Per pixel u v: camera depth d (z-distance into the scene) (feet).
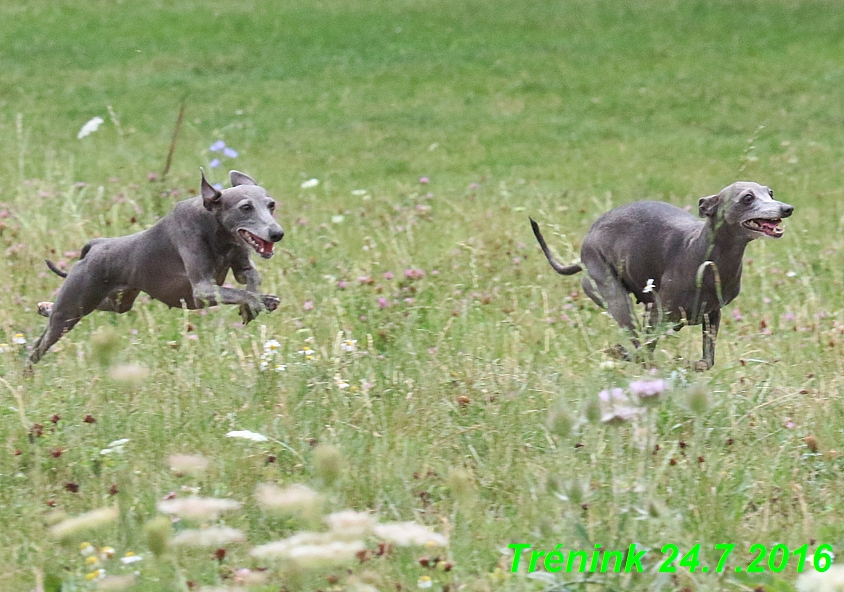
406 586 24.21
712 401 27.91
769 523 27.35
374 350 38.04
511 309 44.86
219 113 104.12
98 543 26.30
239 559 25.59
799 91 107.65
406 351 37.55
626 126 99.50
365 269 50.47
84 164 83.20
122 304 39.88
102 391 33.32
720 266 35.73
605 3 140.97
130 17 136.98
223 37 129.90
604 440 29.91
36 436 30.89
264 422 32.30
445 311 44.34
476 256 53.01
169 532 22.52
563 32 130.52
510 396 33.04
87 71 116.67
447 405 33.42
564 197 72.38
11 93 108.68
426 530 22.93
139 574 24.12
